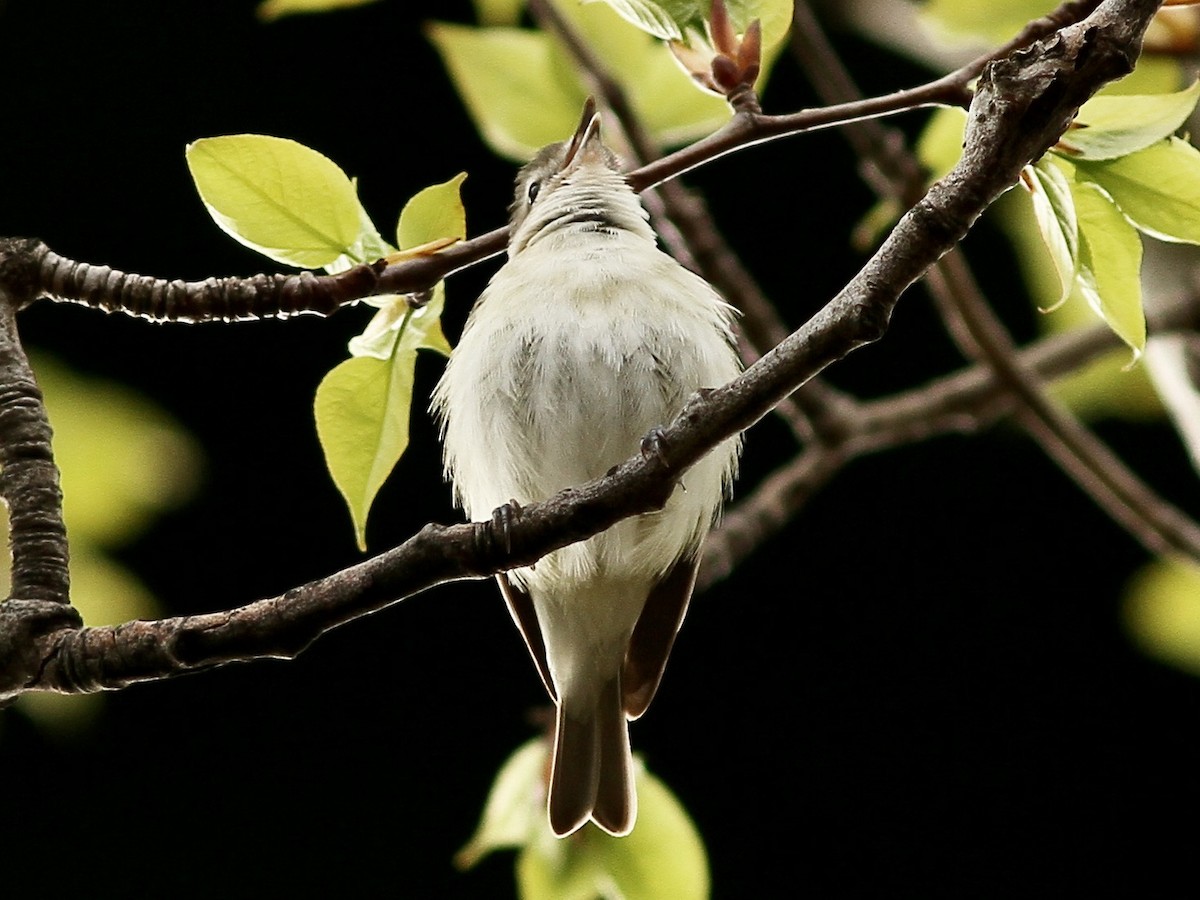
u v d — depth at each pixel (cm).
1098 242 469
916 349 1294
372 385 524
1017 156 413
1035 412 885
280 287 493
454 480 737
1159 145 459
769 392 424
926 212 414
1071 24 494
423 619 1239
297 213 498
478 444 684
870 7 991
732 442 710
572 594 719
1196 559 871
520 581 736
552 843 651
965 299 878
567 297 677
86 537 813
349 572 437
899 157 806
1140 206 462
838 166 1241
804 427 927
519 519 434
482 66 756
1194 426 851
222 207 495
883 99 505
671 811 650
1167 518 879
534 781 675
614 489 430
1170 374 857
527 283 688
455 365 699
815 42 834
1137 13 417
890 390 1296
